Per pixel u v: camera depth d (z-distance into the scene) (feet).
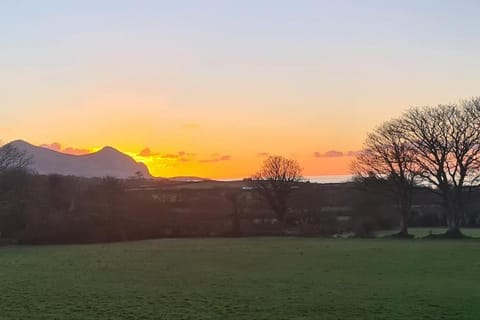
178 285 106.11
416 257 164.14
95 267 143.02
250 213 324.19
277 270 132.87
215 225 303.89
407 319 73.56
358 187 290.97
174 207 313.53
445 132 261.24
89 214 285.84
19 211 272.72
